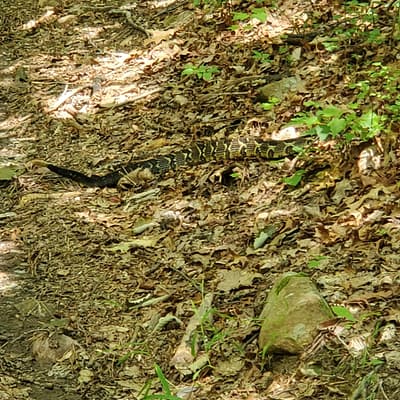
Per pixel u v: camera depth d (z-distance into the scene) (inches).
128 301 425.4
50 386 370.6
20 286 454.3
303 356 346.3
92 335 403.5
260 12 660.1
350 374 331.9
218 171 535.8
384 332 348.2
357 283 391.2
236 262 440.5
